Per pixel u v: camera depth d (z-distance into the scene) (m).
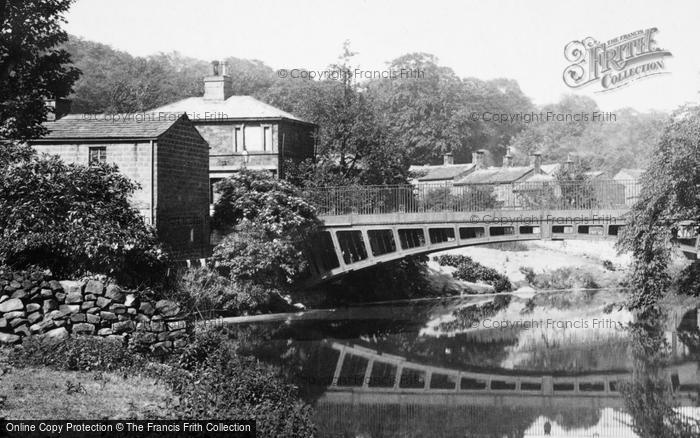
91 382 18.83
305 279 47.72
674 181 33.00
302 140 57.19
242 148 52.91
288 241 43.78
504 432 23.39
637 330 40.47
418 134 109.12
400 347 36.06
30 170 25.80
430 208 49.03
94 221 25.33
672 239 34.53
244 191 45.50
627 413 25.64
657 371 31.16
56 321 21.03
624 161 126.31
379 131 59.22
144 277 25.66
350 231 48.19
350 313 46.38
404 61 116.69
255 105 54.28
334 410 25.50
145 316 21.70
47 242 24.02
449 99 113.69
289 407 19.78
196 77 111.25
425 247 44.47
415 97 111.81
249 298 42.09
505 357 34.09
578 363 32.62
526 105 145.25
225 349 22.72
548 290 60.75
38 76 31.92
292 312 45.47
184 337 22.00
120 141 40.34
